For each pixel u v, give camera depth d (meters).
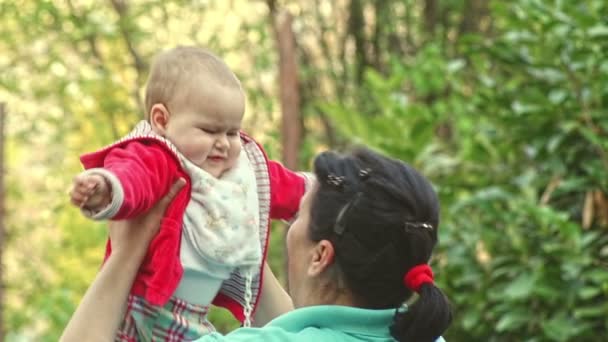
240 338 3.28
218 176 3.86
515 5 8.13
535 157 8.05
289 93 10.07
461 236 8.05
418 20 14.29
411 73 9.27
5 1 11.84
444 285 8.08
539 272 7.51
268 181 3.98
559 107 7.78
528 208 7.40
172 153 3.71
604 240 7.66
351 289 3.36
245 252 3.85
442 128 11.26
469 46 8.30
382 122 8.66
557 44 7.78
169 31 13.22
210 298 3.88
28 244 13.76
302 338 3.27
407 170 3.40
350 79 14.31
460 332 8.35
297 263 3.45
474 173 8.45
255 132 13.09
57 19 12.07
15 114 13.12
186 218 3.76
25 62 12.73
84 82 12.37
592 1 7.77
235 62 13.34
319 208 3.38
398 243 3.29
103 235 12.88
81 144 13.76
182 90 3.76
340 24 14.47
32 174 14.02
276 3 14.02
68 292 10.54
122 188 3.37
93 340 3.54
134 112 13.19
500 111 8.25
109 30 12.09
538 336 7.82
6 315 12.50
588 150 7.90
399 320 3.28
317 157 3.47
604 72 7.61
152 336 3.79
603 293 7.64
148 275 3.74
